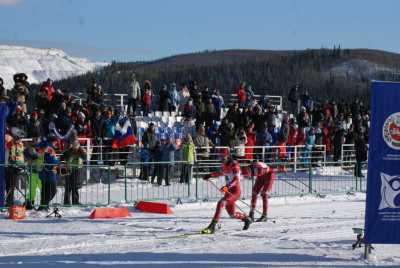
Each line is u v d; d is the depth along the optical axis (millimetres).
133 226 15828
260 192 16922
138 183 23188
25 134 21938
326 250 12742
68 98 24438
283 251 12562
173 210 19078
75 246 13070
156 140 23203
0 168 17094
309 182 23641
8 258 11758
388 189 11484
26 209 17938
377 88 11391
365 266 11148
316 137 30359
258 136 27719
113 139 24000
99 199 20094
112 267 10984
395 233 11586
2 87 22266
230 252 12414
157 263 11297
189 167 22922
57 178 18594
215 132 27391
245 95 32500
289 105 37906
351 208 20312
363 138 28047
